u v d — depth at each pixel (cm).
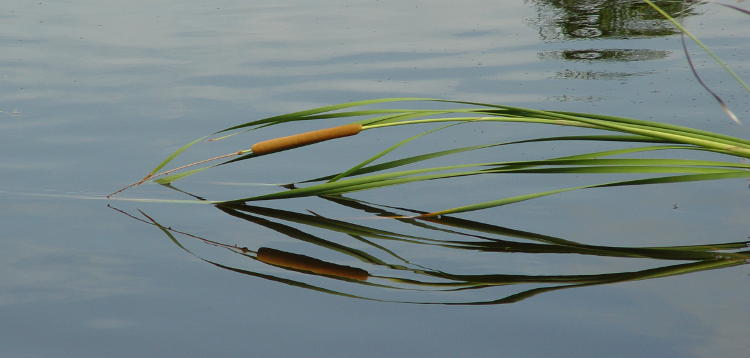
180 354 368
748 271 455
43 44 1042
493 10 1224
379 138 708
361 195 608
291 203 594
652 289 436
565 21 1134
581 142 677
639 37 1025
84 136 709
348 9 1255
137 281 449
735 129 670
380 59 953
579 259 481
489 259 487
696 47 960
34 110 782
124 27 1141
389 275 465
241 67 928
